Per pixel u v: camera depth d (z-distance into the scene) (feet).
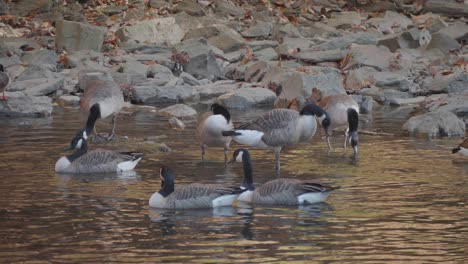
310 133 55.67
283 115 55.36
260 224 42.39
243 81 96.84
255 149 63.52
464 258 37.27
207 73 97.19
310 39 110.73
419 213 44.57
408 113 81.92
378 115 80.79
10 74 90.43
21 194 48.39
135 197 47.91
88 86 67.41
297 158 60.03
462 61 100.78
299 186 46.60
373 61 98.84
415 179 52.85
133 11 116.37
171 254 37.60
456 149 58.44
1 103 78.54
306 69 95.76
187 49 98.48
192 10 118.62
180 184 50.96
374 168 56.34
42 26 109.40
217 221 42.96
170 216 43.88
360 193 49.08
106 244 39.04
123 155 55.36
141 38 106.83
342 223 42.60
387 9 132.36
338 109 64.59
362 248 38.63
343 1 134.31
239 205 46.42
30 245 38.86
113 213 44.39
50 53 96.73
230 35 106.93
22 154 60.03
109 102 65.00
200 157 59.93
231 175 53.78
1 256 37.32
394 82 93.15
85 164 54.24
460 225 42.32
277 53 104.47
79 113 79.46
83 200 47.09
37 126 72.13
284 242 39.42
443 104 82.38
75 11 115.85
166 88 87.81
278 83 89.56
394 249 38.47
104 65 96.84
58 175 53.62
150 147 62.13
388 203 46.70
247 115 79.36
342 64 99.19
